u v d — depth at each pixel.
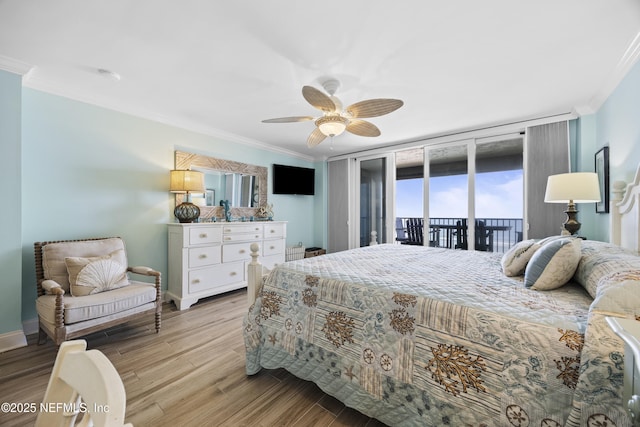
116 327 2.58
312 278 1.70
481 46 1.85
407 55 1.96
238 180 4.20
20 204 2.16
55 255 2.29
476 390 1.07
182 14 1.57
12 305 2.13
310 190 5.27
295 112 3.10
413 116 3.19
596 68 2.14
